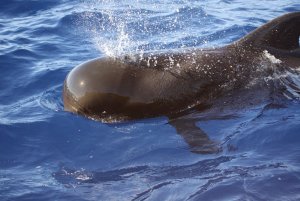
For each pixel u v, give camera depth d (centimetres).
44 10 1719
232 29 1461
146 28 1484
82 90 870
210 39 1375
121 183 687
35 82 1085
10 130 851
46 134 839
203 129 827
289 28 973
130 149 781
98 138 819
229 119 854
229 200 620
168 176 696
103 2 1797
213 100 890
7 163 758
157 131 830
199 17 1602
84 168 735
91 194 664
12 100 1003
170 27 1491
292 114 858
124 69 884
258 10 1714
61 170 732
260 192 633
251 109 877
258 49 963
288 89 921
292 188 638
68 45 1352
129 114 867
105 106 864
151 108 869
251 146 766
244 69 930
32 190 678
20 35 1441
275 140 778
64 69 1160
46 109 936
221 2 1833
